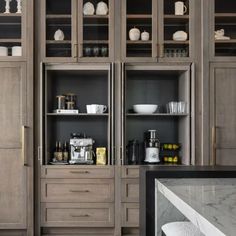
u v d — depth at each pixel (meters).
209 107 2.86
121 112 2.84
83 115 3.04
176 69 2.90
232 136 2.87
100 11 2.90
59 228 2.87
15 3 2.88
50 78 3.12
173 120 3.26
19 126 2.81
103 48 2.90
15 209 2.80
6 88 2.81
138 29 2.93
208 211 0.90
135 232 2.87
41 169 2.82
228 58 2.87
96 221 2.83
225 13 2.90
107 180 2.84
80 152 2.96
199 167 1.70
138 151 3.11
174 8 2.94
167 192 1.27
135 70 2.94
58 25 2.91
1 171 2.80
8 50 2.88
